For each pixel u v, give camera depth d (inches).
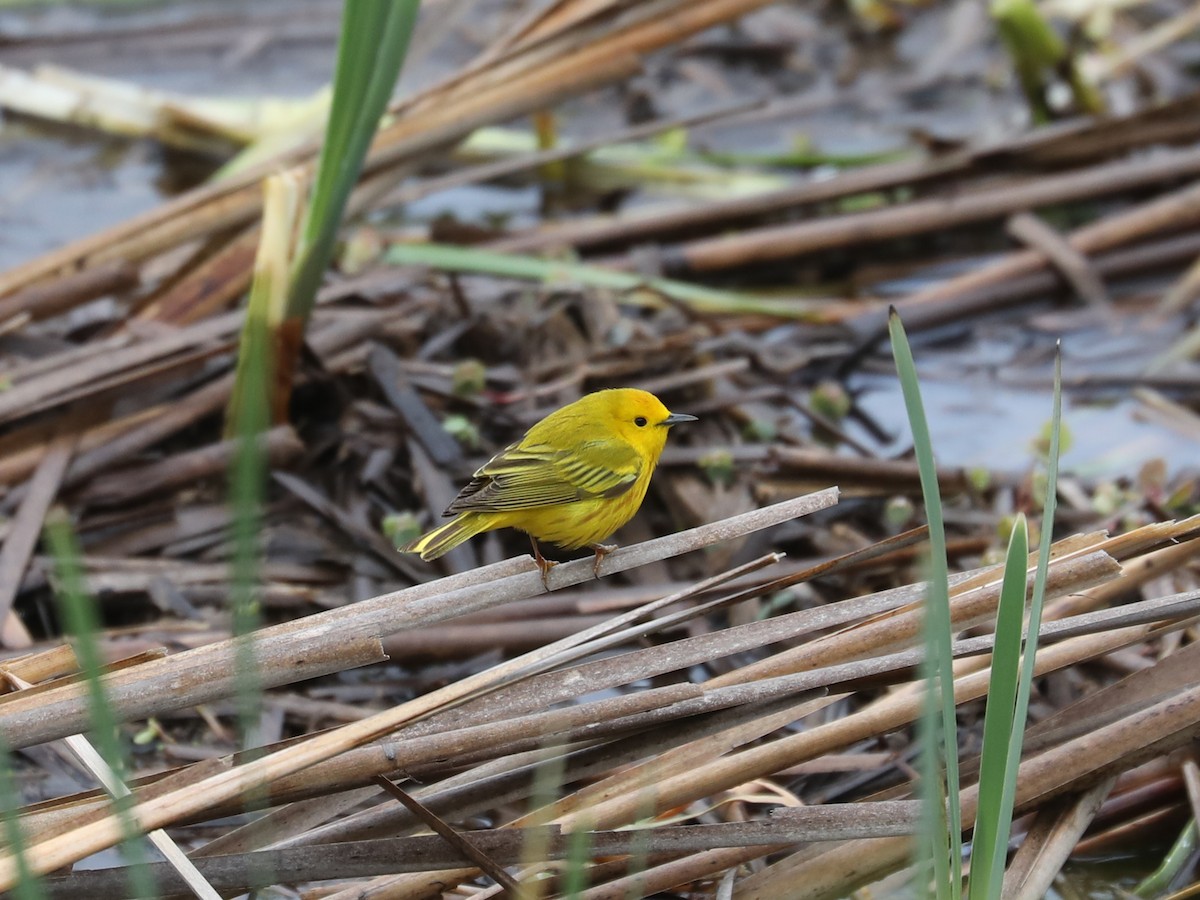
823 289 675.4
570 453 365.1
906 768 353.1
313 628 290.8
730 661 402.0
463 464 464.8
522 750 280.5
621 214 743.7
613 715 281.6
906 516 443.8
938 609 240.1
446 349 535.2
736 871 313.4
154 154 785.6
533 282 601.6
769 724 311.9
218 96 833.5
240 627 209.8
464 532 353.4
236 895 277.4
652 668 297.6
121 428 470.9
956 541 438.6
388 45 426.3
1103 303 634.2
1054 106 801.6
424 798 292.7
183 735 380.8
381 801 335.0
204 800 253.4
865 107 837.2
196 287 534.6
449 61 872.9
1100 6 838.5
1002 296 635.5
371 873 271.9
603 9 559.5
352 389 502.9
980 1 925.8
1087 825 310.3
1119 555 307.9
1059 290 642.8
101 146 792.3
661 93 851.4
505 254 628.1
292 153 550.6
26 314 507.2
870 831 278.7
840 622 307.4
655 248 654.5
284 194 453.1
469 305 549.0
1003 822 243.1
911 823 279.3
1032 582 295.0
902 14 930.1
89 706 268.2
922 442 238.8
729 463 458.6
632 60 564.4
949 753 247.6
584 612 410.6
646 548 315.9
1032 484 463.8
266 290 446.9
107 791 263.6
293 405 498.0
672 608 410.0
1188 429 543.8
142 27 897.5
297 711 387.5
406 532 433.4
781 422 511.2
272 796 272.1
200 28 908.6
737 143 804.0
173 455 473.1
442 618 296.4
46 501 440.1
